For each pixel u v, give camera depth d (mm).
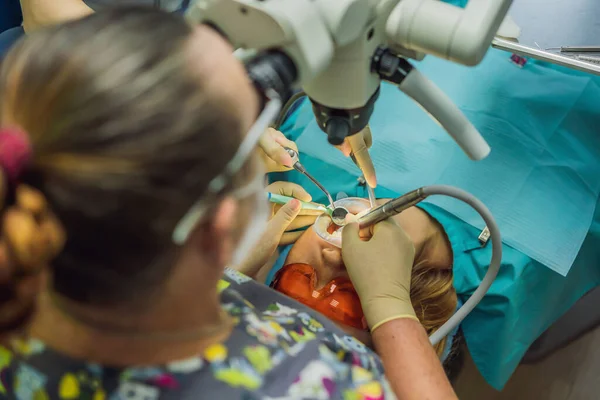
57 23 448
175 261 439
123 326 468
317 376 601
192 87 400
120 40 399
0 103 413
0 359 512
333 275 1100
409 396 789
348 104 736
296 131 1421
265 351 587
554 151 1270
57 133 380
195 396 514
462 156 1263
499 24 711
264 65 584
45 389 500
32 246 373
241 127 443
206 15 627
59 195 385
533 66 1349
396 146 1299
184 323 507
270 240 1067
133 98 380
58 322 478
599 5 1405
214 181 426
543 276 1218
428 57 1372
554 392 1457
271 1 597
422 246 1146
